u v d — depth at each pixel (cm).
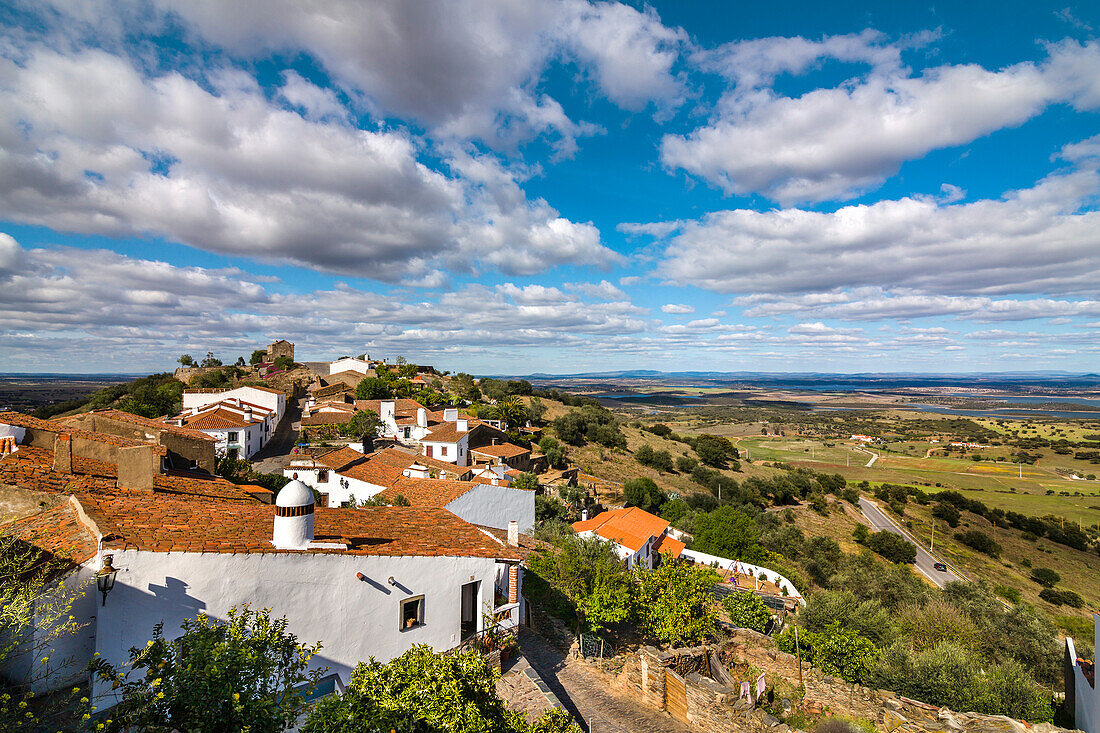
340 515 2019
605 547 2923
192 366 12556
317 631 1452
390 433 7919
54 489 1683
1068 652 2139
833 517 10350
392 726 882
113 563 1203
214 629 909
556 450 8675
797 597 4422
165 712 793
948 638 3244
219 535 1456
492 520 3375
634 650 2377
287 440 7344
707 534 5497
